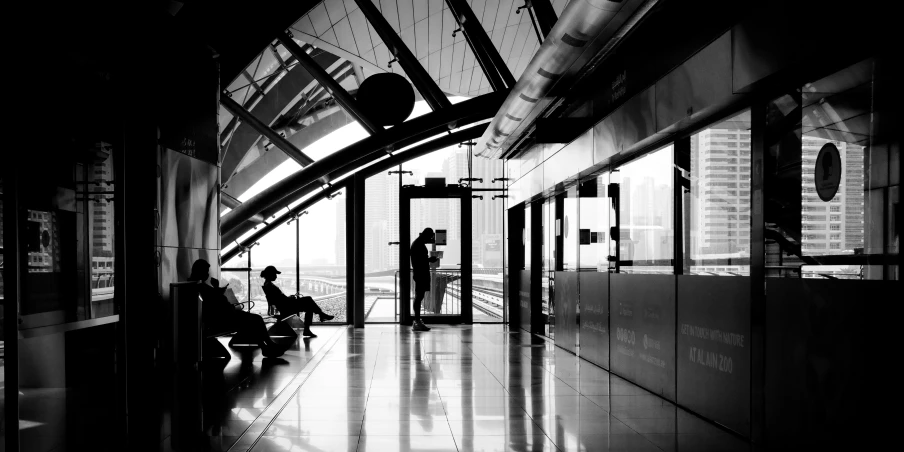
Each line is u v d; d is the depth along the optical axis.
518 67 13.05
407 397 6.40
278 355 9.21
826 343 4.05
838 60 4.06
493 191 14.80
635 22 5.75
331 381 7.30
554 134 8.99
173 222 7.91
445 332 12.82
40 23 4.40
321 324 14.34
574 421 5.42
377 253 14.51
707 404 5.51
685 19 5.77
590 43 6.24
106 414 5.26
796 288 4.34
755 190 4.88
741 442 4.78
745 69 4.73
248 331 9.20
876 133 3.80
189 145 8.40
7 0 3.93
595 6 5.39
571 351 9.76
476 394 6.56
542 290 12.49
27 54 4.24
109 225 5.41
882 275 3.71
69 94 4.92
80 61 5.02
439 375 7.71
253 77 11.83
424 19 11.56
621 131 7.33
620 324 7.63
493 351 9.95
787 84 4.55
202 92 8.85
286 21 10.23
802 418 4.26
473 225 14.77
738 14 4.86
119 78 5.57
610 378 7.54
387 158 14.50
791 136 4.50
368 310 14.67
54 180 4.75
